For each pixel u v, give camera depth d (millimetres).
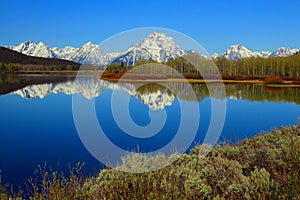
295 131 9484
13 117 19531
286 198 4422
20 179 8141
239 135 11953
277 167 6121
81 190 5309
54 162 9484
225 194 4980
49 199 5258
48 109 22469
